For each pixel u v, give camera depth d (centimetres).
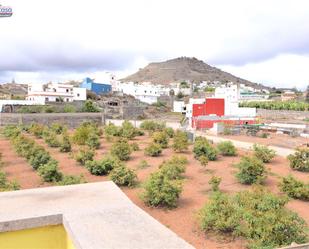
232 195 1064
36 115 3528
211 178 1258
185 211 970
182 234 805
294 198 1109
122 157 1702
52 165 1302
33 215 216
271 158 1694
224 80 17000
